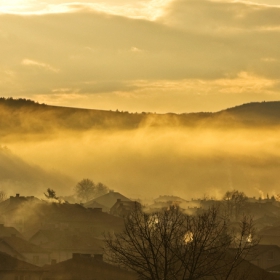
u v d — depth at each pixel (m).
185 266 95.75
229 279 110.06
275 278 148.25
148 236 100.69
